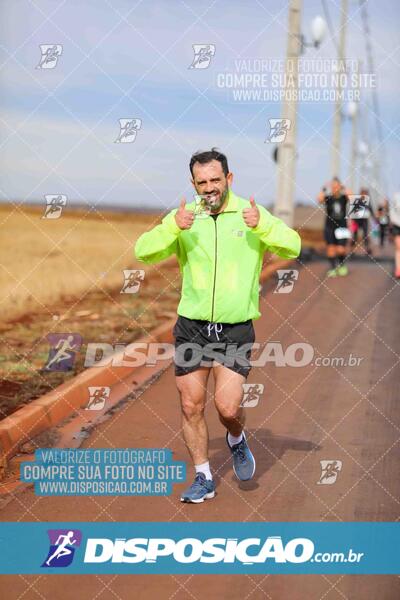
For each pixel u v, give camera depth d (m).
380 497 7.51
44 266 23.88
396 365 12.30
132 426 9.56
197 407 7.30
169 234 6.91
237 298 7.05
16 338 13.76
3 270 22.73
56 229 34.72
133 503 7.45
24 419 9.02
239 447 7.62
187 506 7.34
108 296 18.52
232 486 7.74
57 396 9.90
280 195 23.25
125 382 11.51
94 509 7.30
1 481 7.96
